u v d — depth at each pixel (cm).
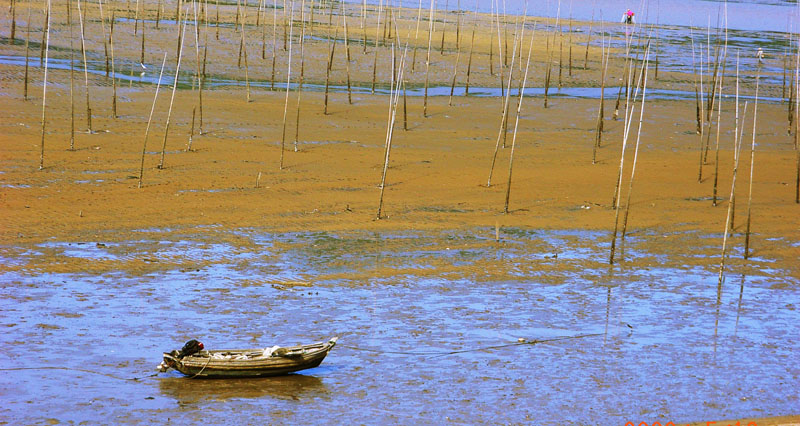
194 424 3769
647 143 12131
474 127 12488
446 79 16050
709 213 8619
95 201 7831
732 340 5203
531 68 17375
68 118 10956
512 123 12938
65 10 17900
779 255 7294
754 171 10669
